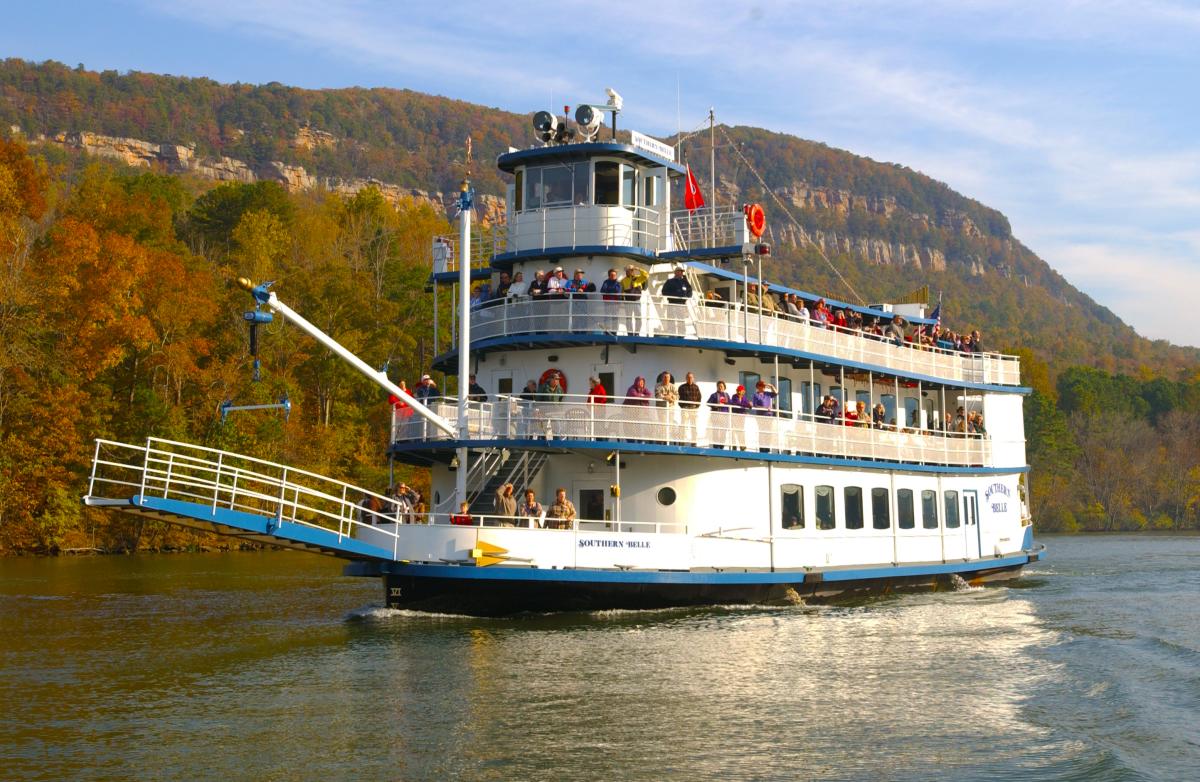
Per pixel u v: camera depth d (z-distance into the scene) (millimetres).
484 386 36000
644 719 20875
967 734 20141
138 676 24562
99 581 48094
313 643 28391
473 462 33688
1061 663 26719
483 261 38219
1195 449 157625
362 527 30281
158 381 78938
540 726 20328
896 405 41938
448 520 34906
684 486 32906
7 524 65812
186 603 38688
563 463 33344
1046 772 17938
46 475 67375
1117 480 143125
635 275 34562
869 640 29469
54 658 26859
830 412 36750
